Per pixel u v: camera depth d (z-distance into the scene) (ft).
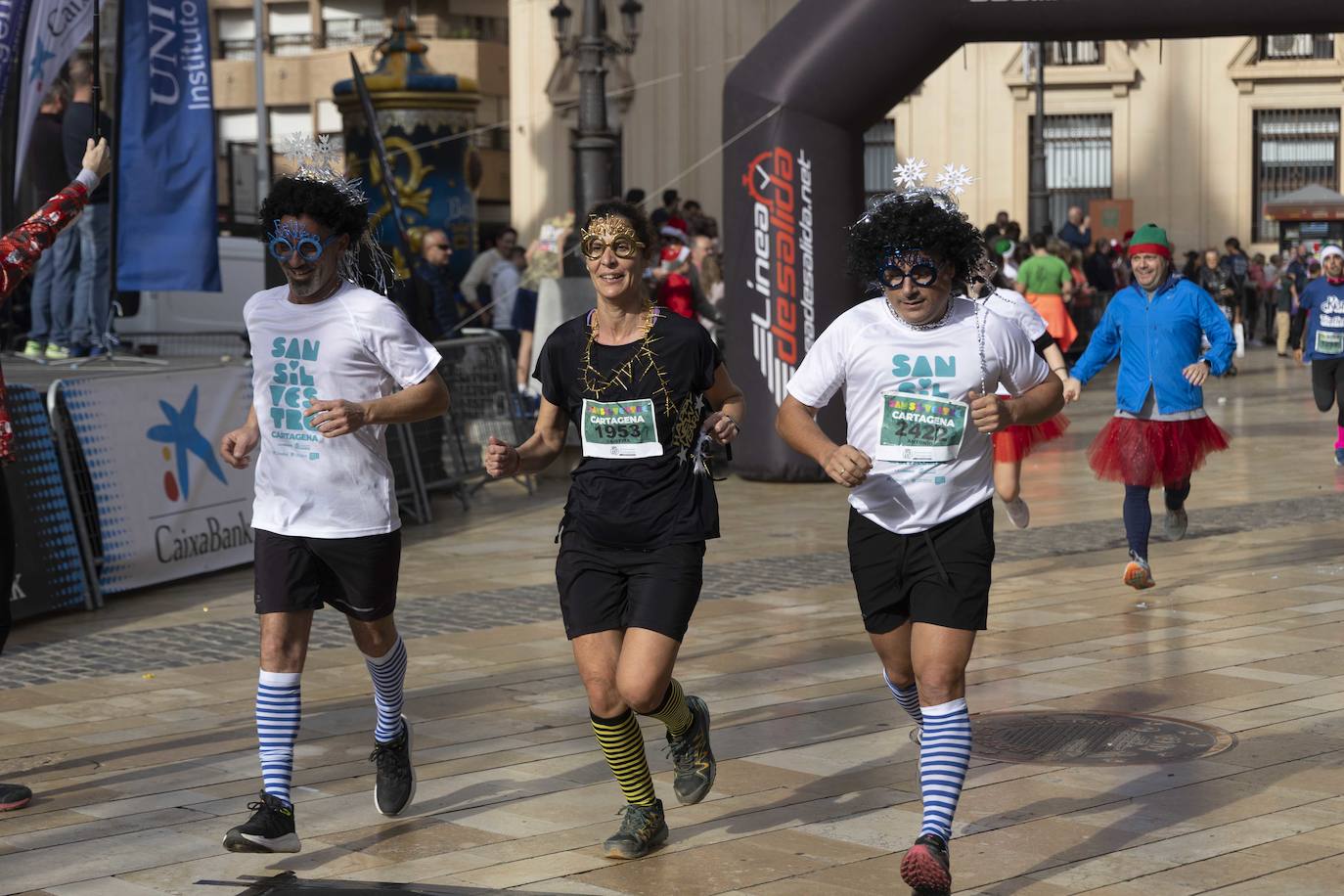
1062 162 128.16
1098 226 121.49
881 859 17.88
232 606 34.40
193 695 26.17
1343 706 24.08
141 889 17.20
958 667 17.07
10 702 25.80
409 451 46.26
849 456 16.83
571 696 25.64
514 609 33.06
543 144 126.11
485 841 18.69
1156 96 127.03
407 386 18.31
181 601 35.17
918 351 17.42
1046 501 48.32
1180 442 32.63
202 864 18.03
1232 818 19.03
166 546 36.70
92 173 21.53
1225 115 126.62
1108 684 25.70
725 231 52.01
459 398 49.85
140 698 25.98
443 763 21.94
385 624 19.04
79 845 18.66
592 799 20.27
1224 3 45.93
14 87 43.57
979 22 47.70
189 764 22.06
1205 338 32.89
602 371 18.03
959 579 17.12
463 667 27.78
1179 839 18.31
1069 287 82.33
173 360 49.62
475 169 82.48
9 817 19.74
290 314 18.52
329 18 192.03
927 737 16.99
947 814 16.56
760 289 51.13
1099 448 33.12
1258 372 103.65
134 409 36.22
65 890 17.20
